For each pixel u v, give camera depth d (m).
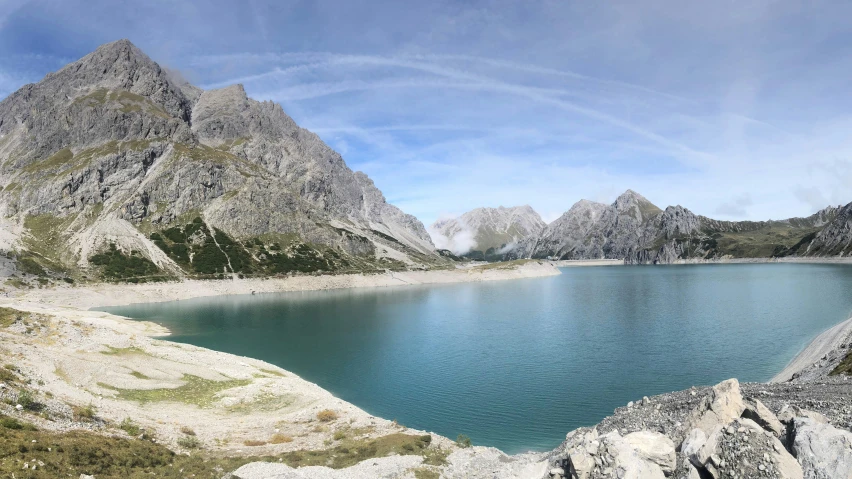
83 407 36.22
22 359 45.69
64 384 42.69
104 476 24.44
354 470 31.08
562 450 33.47
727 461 18.27
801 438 18.30
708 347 82.88
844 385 37.62
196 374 59.47
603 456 20.08
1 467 20.86
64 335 61.47
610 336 97.00
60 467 23.30
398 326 119.69
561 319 124.50
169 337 105.56
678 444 23.14
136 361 58.62
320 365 78.94
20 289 158.50
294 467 31.67
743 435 18.58
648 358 76.62
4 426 25.84
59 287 169.12
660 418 32.41
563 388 62.03
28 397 32.19
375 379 69.50
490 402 57.59
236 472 29.39
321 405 52.78
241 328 117.69
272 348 93.50
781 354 75.50
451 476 31.03
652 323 111.62
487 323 121.56
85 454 25.92
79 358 52.84
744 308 131.62
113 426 34.56
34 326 60.97
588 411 53.78
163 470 28.05
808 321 104.81
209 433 40.47
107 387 47.53
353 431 42.62
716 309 132.25
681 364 72.12
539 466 23.70
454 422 51.53
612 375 67.38
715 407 23.50
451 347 91.50
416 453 35.97
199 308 160.12
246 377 62.22
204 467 30.11
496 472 30.06
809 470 17.19
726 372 66.88
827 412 28.72
